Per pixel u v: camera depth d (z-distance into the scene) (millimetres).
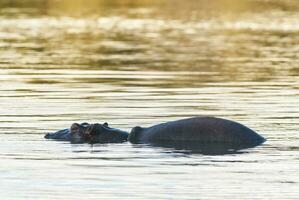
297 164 56938
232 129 65438
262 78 99500
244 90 90625
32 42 134500
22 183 51375
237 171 54750
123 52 123688
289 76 101188
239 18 169250
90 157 59594
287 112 77188
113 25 158500
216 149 62312
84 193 48938
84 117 74562
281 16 173125
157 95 87125
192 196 48219
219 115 75500
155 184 51094
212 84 95062
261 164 57000
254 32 148500
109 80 98062
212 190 49625
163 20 166250
